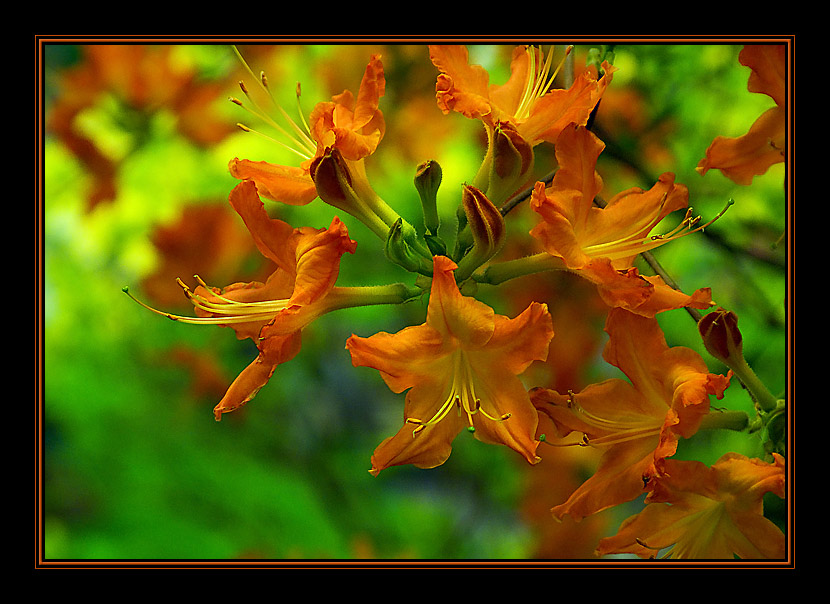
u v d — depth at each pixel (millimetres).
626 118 791
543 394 635
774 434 644
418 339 609
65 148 807
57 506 839
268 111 844
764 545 626
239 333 632
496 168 626
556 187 621
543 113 631
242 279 800
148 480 829
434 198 631
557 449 796
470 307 609
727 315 643
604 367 844
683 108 804
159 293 796
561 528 792
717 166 679
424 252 628
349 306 625
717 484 625
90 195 818
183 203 812
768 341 774
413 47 817
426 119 841
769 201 799
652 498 622
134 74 805
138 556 813
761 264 766
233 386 624
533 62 647
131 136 817
